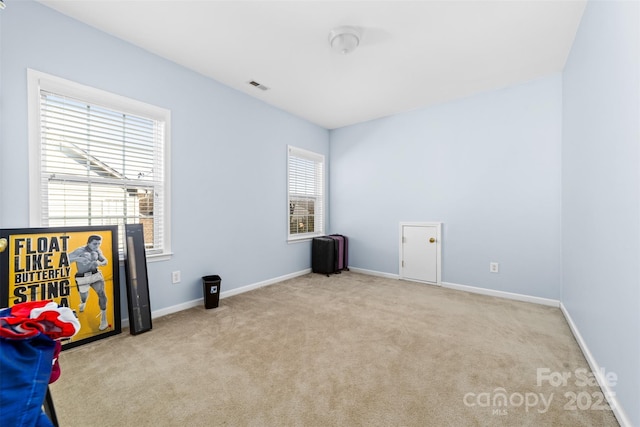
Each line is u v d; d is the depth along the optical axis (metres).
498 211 3.13
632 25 1.19
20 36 1.78
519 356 1.83
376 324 2.35
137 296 2.18
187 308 2.69
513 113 3.03
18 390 0.53
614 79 1.39
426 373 1.64
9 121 1.75
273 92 3.25
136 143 2.38
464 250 3.37
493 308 2.73
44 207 1.92
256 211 3.42
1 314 0.64
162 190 2.54
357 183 4.36
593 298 1.70
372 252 4.20
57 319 0.65
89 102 2.10
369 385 1.53
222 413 1.31
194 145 2.75
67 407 1.34
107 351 1.88
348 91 3.21
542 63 2.60
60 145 1.99
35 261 1.81
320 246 4.16
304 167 4.27
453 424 1.25
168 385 1.52
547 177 2.84
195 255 2.77
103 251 2.09
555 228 2.80
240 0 1.84
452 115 3.45
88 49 2.07
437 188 3.57
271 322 2.38
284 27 2.11
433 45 2.32
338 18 2.01
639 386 1.10
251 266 3.36
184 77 2.66
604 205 1.52
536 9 1.90
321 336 2.12
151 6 1.88
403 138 3.87
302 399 1.41
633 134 1.18
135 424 1.24
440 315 2.54
